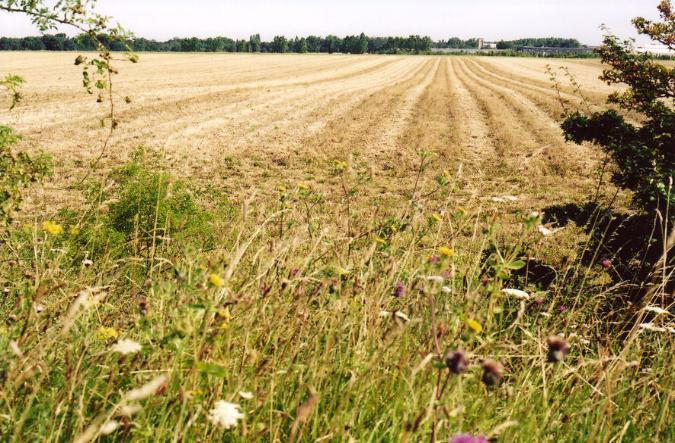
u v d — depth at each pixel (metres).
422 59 110.31
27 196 8.77
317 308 2.74
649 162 5.50
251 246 3.43
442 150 19.22
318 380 2.15
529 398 2.28
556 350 1.62
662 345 3.25
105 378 2.08
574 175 15.51
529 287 4.04
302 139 20.84
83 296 1.63
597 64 90.06
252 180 14.40
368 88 43.12
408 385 2.03
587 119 6.22
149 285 2.67
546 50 182.62
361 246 3.80
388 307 2.69
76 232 4.10
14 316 2.17
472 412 2.06
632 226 5.12
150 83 40.94
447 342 2.20
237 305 2.20
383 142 20.72
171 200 5.93
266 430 1.92
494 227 2.91
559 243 7.80
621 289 4.37
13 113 23.81
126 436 1.73
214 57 93.94
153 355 1.98
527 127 24.50
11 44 122.50
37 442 1.70
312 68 70.38
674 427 2.32
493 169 16.36
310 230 3.49
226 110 28.03
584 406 2.42
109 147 17.22
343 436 1.82
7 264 3.90
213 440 1.87
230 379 1.98
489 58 119.12
